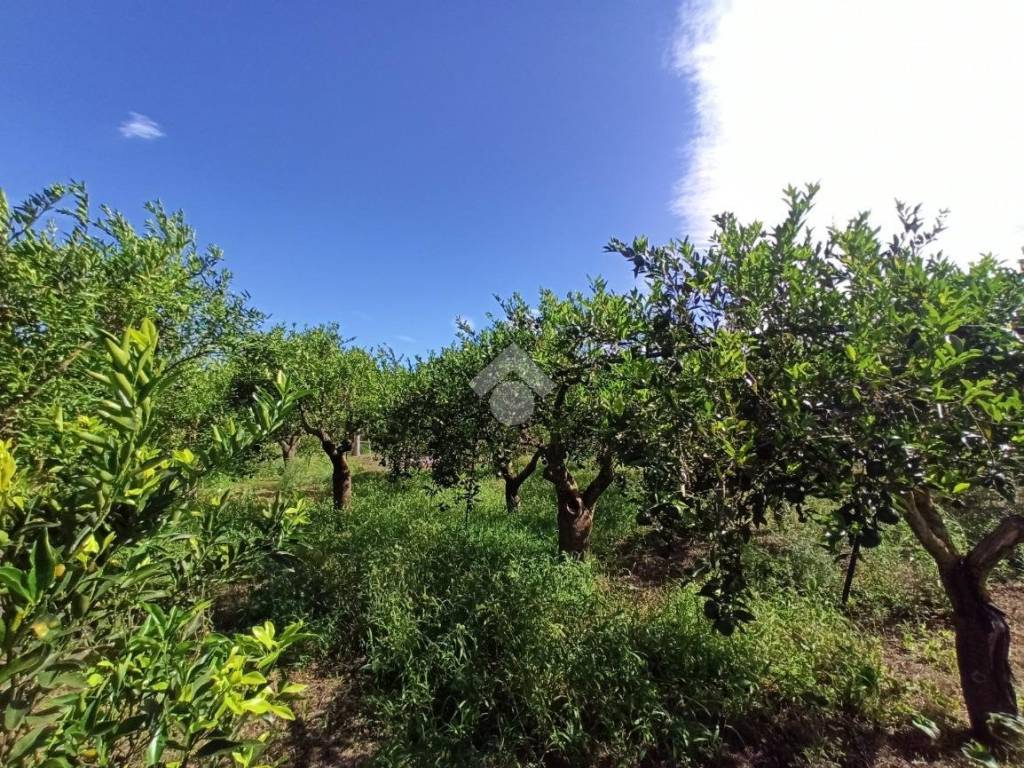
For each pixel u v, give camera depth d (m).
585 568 4.46
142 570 0.98
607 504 7.16
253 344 4.18
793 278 2.30
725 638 3.21
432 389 5.52
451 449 5.09
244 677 0.98
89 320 1.96
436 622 3.61
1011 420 1.75
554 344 3.96
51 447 1.42
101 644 1.06
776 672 3.07
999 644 2.54
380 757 2.70
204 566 1.42
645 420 2.29
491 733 2.88
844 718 2.88
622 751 2.62
